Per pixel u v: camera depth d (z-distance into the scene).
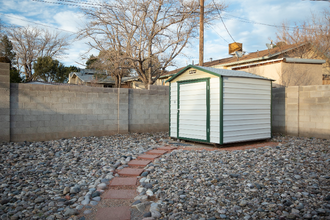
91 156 6.14
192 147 7.17
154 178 4.57
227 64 18.48
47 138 8.05
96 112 8.98
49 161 5.62
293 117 8.86
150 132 10.22
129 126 9.81
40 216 3.17
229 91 7.07
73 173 4.85
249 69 13.59
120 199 3.77
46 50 32.31
